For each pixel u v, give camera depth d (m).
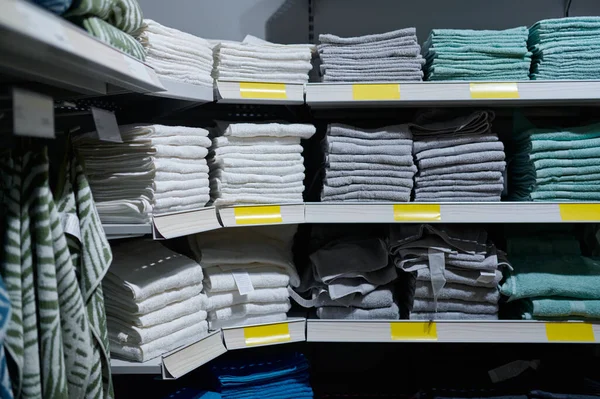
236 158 1.48
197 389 1.53
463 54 1.57
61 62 0.77
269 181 1.52
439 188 1.58
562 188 1.57
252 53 1.50
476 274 1.60
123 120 1.68
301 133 1.54
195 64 1.40
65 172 1.04
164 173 1.23
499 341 1.56
